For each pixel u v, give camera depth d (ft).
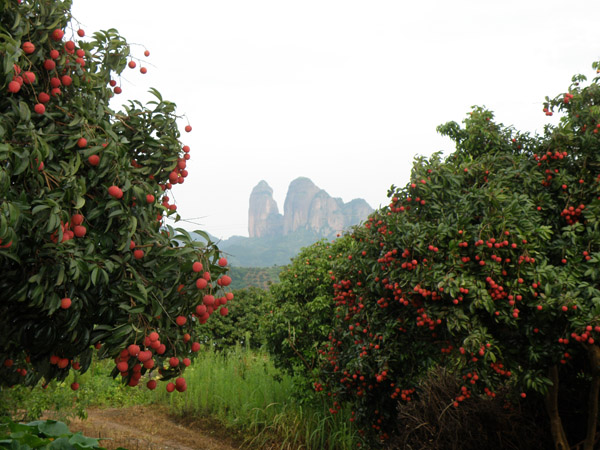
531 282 14.53
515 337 15.16
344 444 24.43
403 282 15.67
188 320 10.59
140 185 11.03
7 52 9.07
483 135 20.79
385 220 17.58
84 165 10.55
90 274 9.45
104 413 33.78
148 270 10.53
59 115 10.65
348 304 20.04
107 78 13.67
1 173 8.11
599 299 13.42
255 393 32.09
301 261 32.68
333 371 22.70
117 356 9.55
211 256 10.18
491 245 14.52
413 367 18.45
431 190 17.44
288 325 30.86
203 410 33.09
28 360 11.06
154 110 12.92
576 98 17.12
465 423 16.43
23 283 9.07
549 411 16.26
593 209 15.46
